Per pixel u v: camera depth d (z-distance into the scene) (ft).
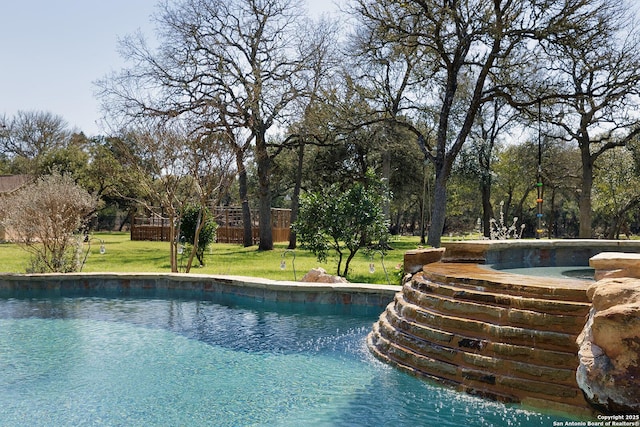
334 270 56.90
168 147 50.80
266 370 20.84
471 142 114.21
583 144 92.68
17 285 39.52
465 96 102.94
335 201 47.57
